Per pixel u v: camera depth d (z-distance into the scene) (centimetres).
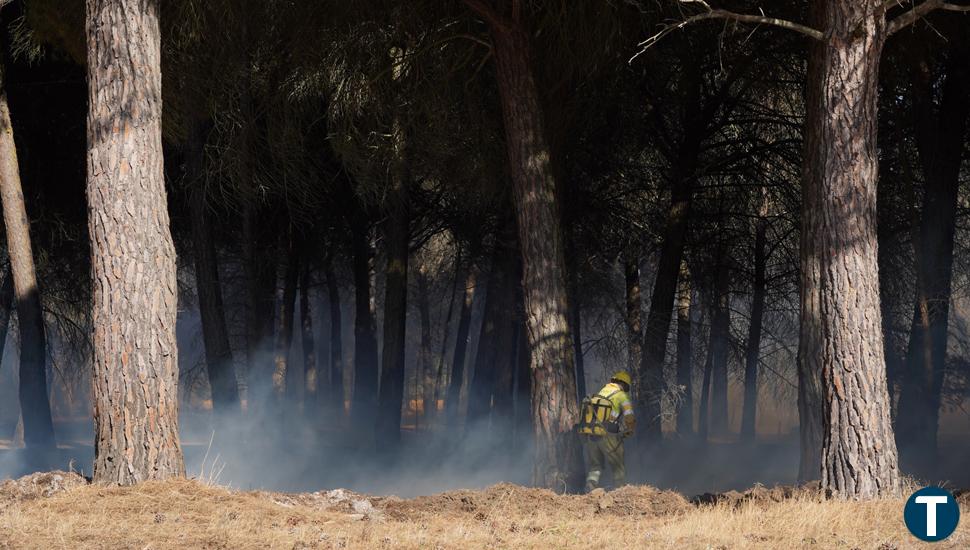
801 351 1051
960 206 2053
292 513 822
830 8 898
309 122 1805
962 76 1661
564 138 1530
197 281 1947
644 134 1923
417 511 885
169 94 1477
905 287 1977
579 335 2502
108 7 904
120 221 893
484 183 1628
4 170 1797
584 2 1315
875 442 870
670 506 924
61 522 736
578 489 1279
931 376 1739
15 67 2048
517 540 720
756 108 1955
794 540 713
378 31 1411
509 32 1302
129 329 887
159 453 889
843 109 892
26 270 1848
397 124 1517
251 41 1481
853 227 886
